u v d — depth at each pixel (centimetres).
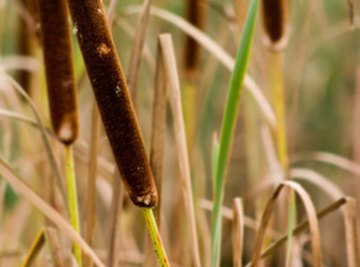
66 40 89
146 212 80
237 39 130
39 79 121
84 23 75
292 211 94
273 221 136
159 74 91
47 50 89
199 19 125
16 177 87
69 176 93
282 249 137
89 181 96
